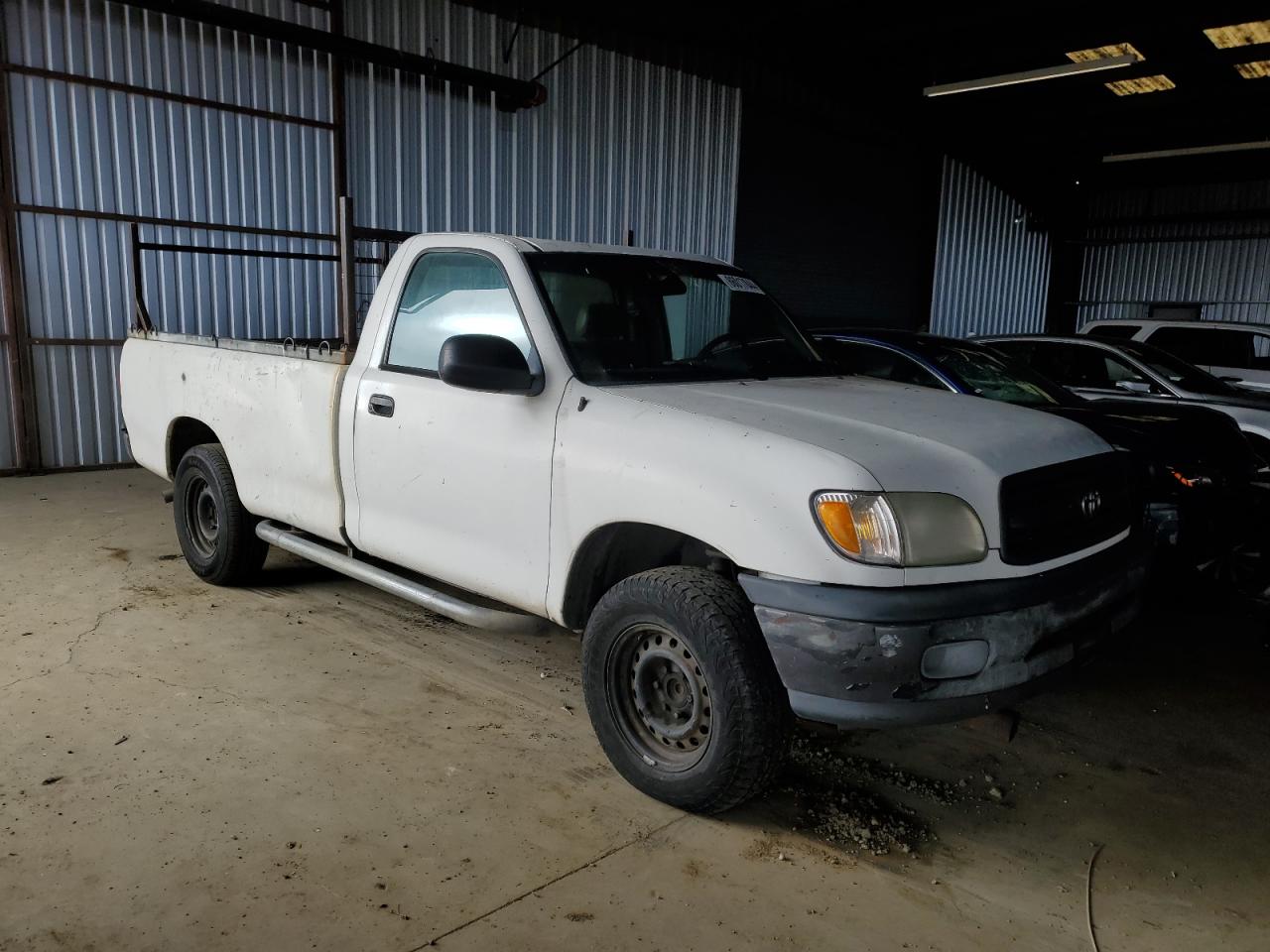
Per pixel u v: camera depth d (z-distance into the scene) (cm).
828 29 1330
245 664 410
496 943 238
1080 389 809
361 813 295
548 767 329
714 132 1405
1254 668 449
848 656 257
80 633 441
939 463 277
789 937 245
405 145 1060
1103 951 245
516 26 1123
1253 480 543
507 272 352
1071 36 1319
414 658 425
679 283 389
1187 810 319
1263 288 1927
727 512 275
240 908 247
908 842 293
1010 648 270
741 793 285
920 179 1812
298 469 434
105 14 846
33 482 819
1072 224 2102
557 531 323
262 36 913
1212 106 1594
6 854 267
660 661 305
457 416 355
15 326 834
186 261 930
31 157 829
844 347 617
